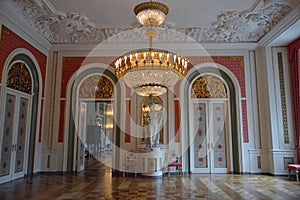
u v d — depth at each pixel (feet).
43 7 19.81
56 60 26.11
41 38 23.97
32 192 16.25
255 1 19.22
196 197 14.93
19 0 18.57
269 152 23.82
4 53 18.83
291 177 22.20
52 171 24.22
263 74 25.14
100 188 17.49
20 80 21.56
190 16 21.59
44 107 25.17
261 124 24.63
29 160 23.18
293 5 18.92
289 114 23.47
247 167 24.21
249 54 25.89
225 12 20.92
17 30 20.54
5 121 19.56
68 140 24.90
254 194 15.75
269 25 22.94
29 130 22.98
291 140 23.16
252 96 25.16
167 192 16.26
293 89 23.34
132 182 19.76
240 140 24.52
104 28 23.73
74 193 15.97
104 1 19.16
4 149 19.49
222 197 14.97
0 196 15.14
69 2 19.35
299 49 22.54
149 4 13.99
